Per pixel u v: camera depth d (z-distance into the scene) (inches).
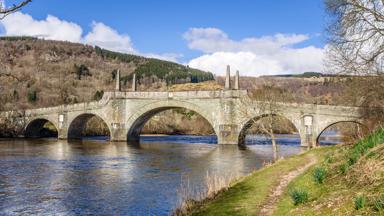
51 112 4333.2
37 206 1039.6
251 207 707.4
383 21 1263.5
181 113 6328.7
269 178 1004.6
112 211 983.6
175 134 5880.9
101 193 1206.3
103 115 3909.9
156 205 1037.8
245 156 2405.3
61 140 4037.9
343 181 624.7
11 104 5959.6
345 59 1389.0
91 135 5275.6
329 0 1365.7
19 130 4571.9
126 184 1365.7
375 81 1444.4
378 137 743.1
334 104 3075.8
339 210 490.6
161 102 3668.8
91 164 1943.9
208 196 884.6
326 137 4872.0
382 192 478.0
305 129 3041.3
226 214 678.5
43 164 1916.8
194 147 3169.3
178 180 1448.1
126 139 3814.0
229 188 935.7
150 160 2155.5
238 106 3371.1
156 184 1362.0
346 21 1318.9
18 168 1758.1
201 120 6117.1
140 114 3747.5
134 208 1010.1
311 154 1427.2
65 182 1405.0
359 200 466.3
